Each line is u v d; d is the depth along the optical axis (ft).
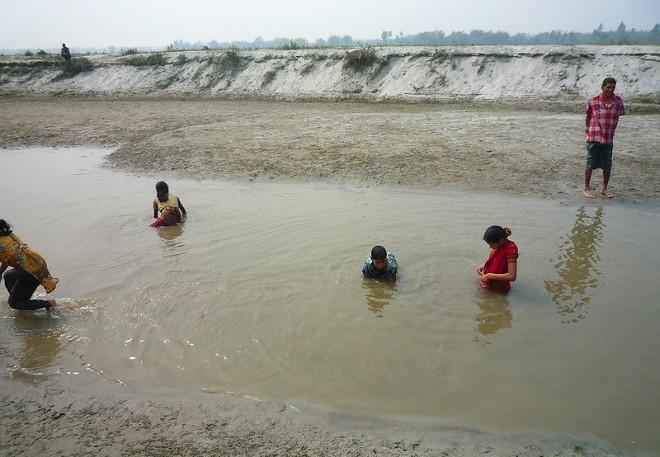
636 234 25.22
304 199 32.17
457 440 12.03
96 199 34.09
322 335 17.04
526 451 11.61
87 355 16.39
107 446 12.09
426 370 15.07
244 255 23.80
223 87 96.63
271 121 60.18
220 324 17.90
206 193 34.30
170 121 65.77
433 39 485.56
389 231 26.12
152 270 22.53
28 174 41.34
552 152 40.24
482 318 17.89
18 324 18.43
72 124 65.62
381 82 86.58
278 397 13.97
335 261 22.72
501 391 14.03
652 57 71.72
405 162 38.81
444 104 75.51
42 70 110.52
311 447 11.84
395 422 12.78
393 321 17.81
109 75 106.42
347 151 42.86
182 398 13.98
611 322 17.44
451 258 22.74
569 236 25.12
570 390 13.99
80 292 20.70
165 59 107.24
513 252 18.95
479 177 34.86
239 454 11.66
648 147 41.27
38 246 25.96
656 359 15.33
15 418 13.33
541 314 18.07
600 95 29.30
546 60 77.87
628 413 13.02
